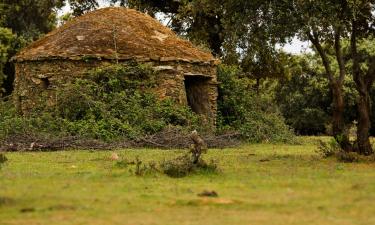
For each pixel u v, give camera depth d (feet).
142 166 134.41
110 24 241.55
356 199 93.04
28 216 83.46
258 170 131.64
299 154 177.06
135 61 227.20
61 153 175.73
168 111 219.00
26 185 107.04
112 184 109.19
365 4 156.15
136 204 91.25
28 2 401.49
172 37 246.68
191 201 92.07
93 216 83.46
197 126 218.59
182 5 311.68
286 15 148.46
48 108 219.20
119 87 222.48
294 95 388.57
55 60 228.22
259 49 155.53
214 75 243.40
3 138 190.90
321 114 375.45
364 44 326.24
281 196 96.78
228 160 156.56
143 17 253.65
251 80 302.66
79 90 214.28
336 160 152.15
